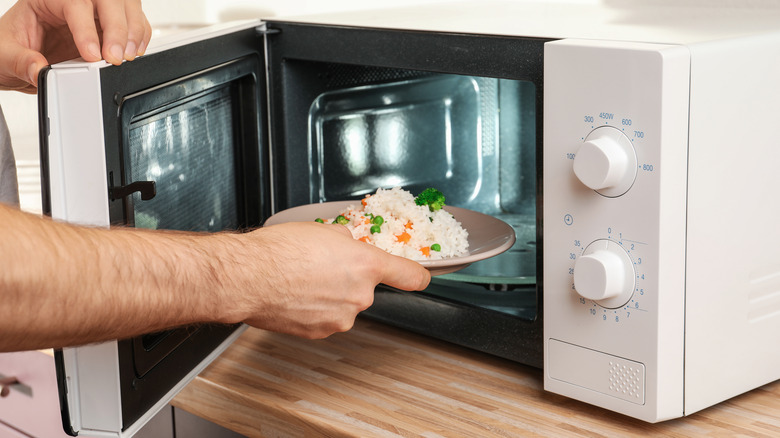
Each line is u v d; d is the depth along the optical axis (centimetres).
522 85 100
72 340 48
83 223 60
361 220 81
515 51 71
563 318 68
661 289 61
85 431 63
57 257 45
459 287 85
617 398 66
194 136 80
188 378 73
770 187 67
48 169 59
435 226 81
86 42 60
